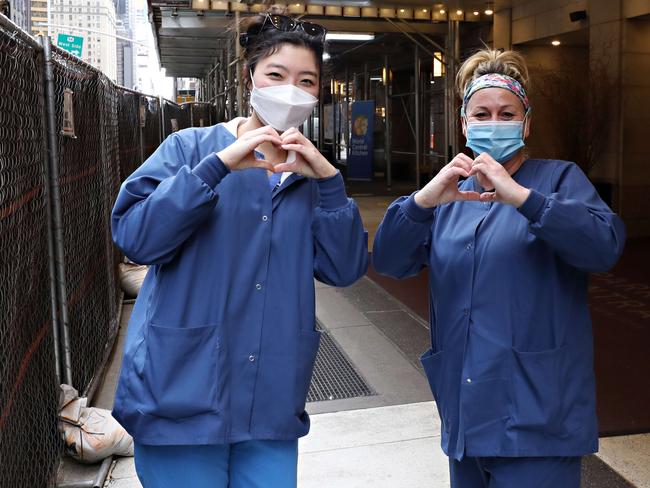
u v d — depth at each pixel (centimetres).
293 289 187
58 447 331
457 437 200
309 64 181
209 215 180
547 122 1069
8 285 251
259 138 173
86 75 473
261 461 187
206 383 176
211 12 1338
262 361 184
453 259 200
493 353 190
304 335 188
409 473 328
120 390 183
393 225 207
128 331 187
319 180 185
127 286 673
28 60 313
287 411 186
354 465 336
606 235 180
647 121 1020
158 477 182
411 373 464
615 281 758
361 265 197
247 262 182
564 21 1088
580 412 191
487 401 190
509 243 192
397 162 2048
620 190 1020
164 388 175
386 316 609
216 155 172
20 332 270
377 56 1944
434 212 212
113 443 337
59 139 377
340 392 432
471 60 209
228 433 179
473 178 208
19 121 285
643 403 414
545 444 187
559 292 190
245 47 188
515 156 204
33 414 290
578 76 1080
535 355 187
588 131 1038
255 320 184
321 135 2453
